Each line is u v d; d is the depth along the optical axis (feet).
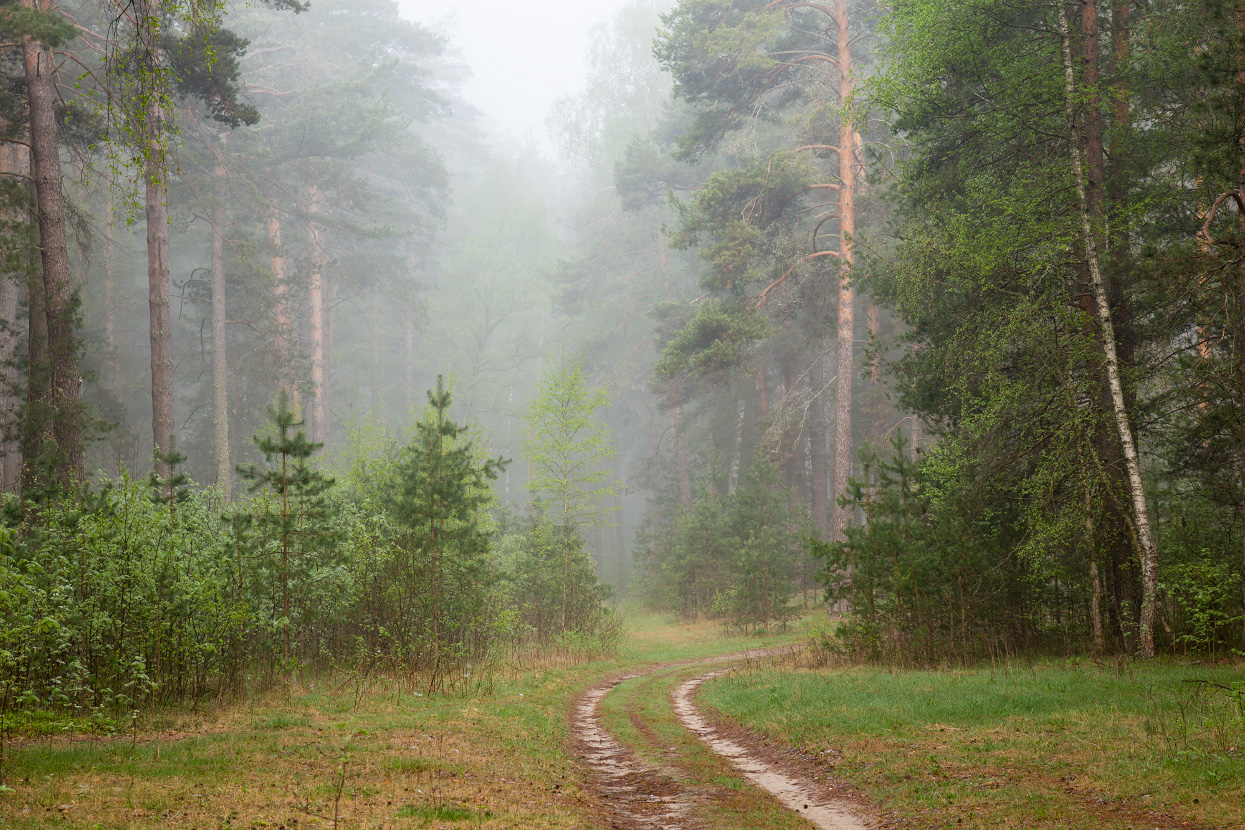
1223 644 54.39
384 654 60.29
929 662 65.57
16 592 35.22
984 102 67.51
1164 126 62.18
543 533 101.71
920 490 71.10
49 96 73.72
